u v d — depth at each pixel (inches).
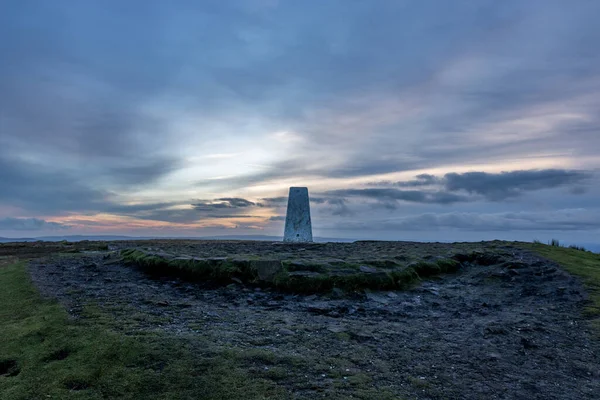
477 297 391.5
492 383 220.7
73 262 583.8
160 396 197.0
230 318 314.0
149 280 455.8
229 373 215.2
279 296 382.0
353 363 235.1
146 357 230.7
